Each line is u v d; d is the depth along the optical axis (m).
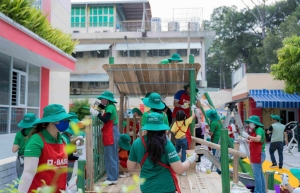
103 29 29.80
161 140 3.21
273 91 21.25
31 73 10.46
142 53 26.55
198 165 7.34
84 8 30.02
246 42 35.34
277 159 13.01
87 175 4.95
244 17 35.12
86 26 29.78
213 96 27.42
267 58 29.83
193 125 6.89
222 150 4.30
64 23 14.75
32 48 8.35
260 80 21.62
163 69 7.01
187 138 6.44
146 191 3.18
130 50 26.41
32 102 10.52
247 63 36.53
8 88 8.97
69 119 2.90
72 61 12.07
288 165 11.42
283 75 16.11
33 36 8.31
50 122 2.81
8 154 8.53
